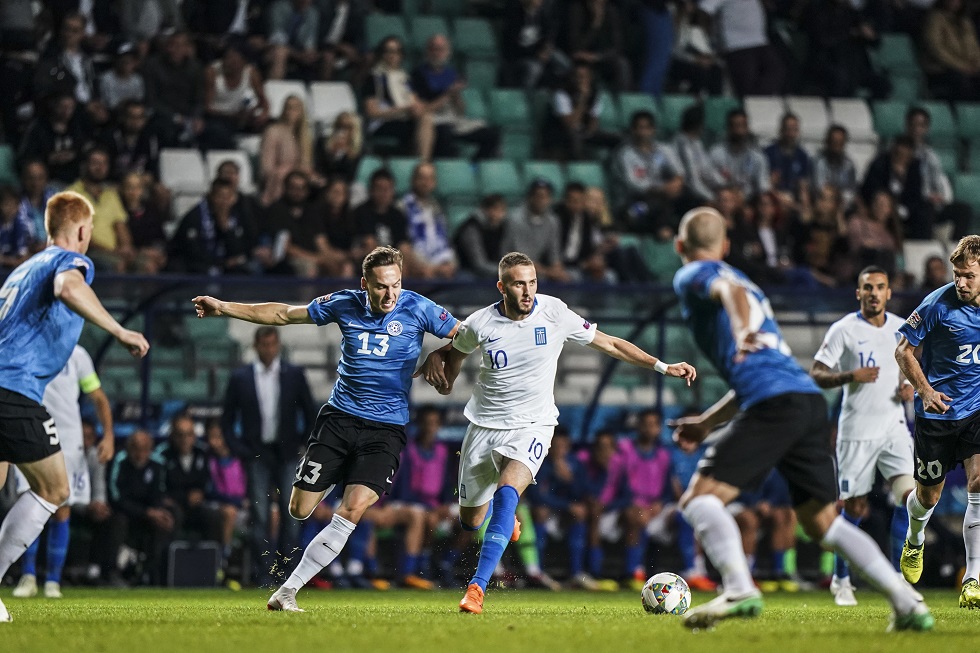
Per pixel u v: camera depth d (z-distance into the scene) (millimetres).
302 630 22688
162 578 50562
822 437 21484
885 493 55031
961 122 83250
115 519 50125
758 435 20922
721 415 22266
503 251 62969
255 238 60281
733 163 72438
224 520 51594
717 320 21547
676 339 63750
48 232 25031
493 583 53469
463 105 72750
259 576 50562
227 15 71500
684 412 58656
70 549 50312
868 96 82938
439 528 53031
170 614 28672
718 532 20859
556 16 77375
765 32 81312
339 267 60031
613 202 71125
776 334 21703
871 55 84688
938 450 33156
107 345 53062
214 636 21203
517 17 76688
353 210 62125
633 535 54531
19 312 24188
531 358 30250
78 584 50344
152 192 61219
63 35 65125
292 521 50781
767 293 53719
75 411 41562
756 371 21172
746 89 80125
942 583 56031
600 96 77125
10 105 65375
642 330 56438
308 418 51406
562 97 73875
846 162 75188
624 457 55031
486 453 30641
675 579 30297
